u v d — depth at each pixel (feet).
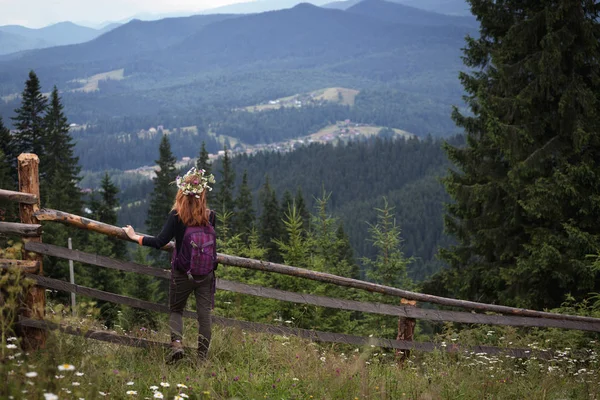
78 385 11.53
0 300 14.28
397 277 42.78
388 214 43.86
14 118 193.26
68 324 15.31
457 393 16.29
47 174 191.01
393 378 16.93
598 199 46.39
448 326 27.20
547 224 50.19
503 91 55.52
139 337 18.26
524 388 18.01
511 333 26.14
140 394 13.06
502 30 57.06
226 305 30.09
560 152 50.11
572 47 50.85
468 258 57.26
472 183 57.77
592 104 49.44
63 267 91.56
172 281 16.34
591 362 24.53
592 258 45.55
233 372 15.43
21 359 12.44
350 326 36.17
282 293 19.35
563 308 37.01
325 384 15.06
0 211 15.89
